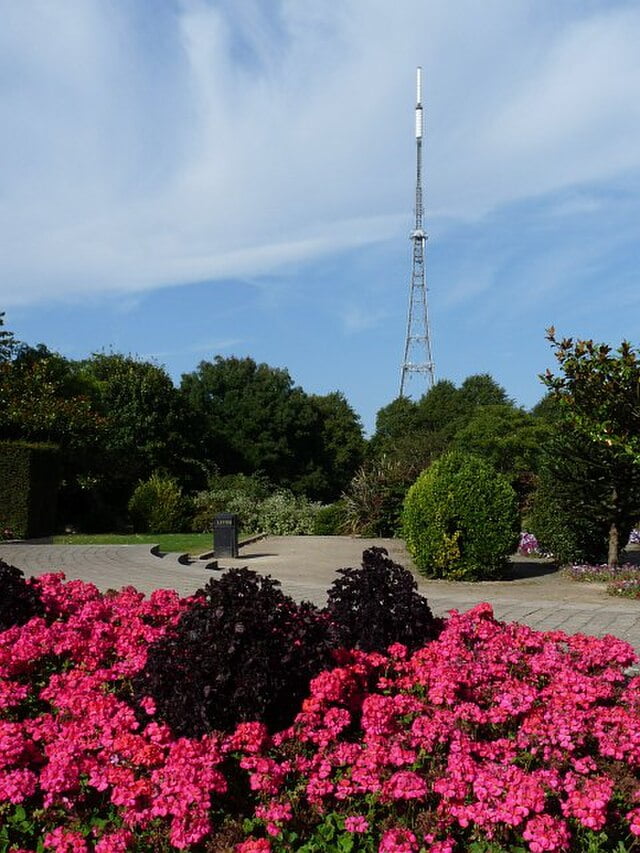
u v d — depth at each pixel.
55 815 3.89
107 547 19.66
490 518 15.31
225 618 4.88
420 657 5.76
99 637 6.29
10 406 29.75
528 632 6.70
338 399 70.56
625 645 6.34
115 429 38.59
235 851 3.58
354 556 19.84
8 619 6.89
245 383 61.09
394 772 4.21
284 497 34.06
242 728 4.36
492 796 3.74
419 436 42.12
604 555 17.58
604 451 15.08
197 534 26.66
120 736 4.31
